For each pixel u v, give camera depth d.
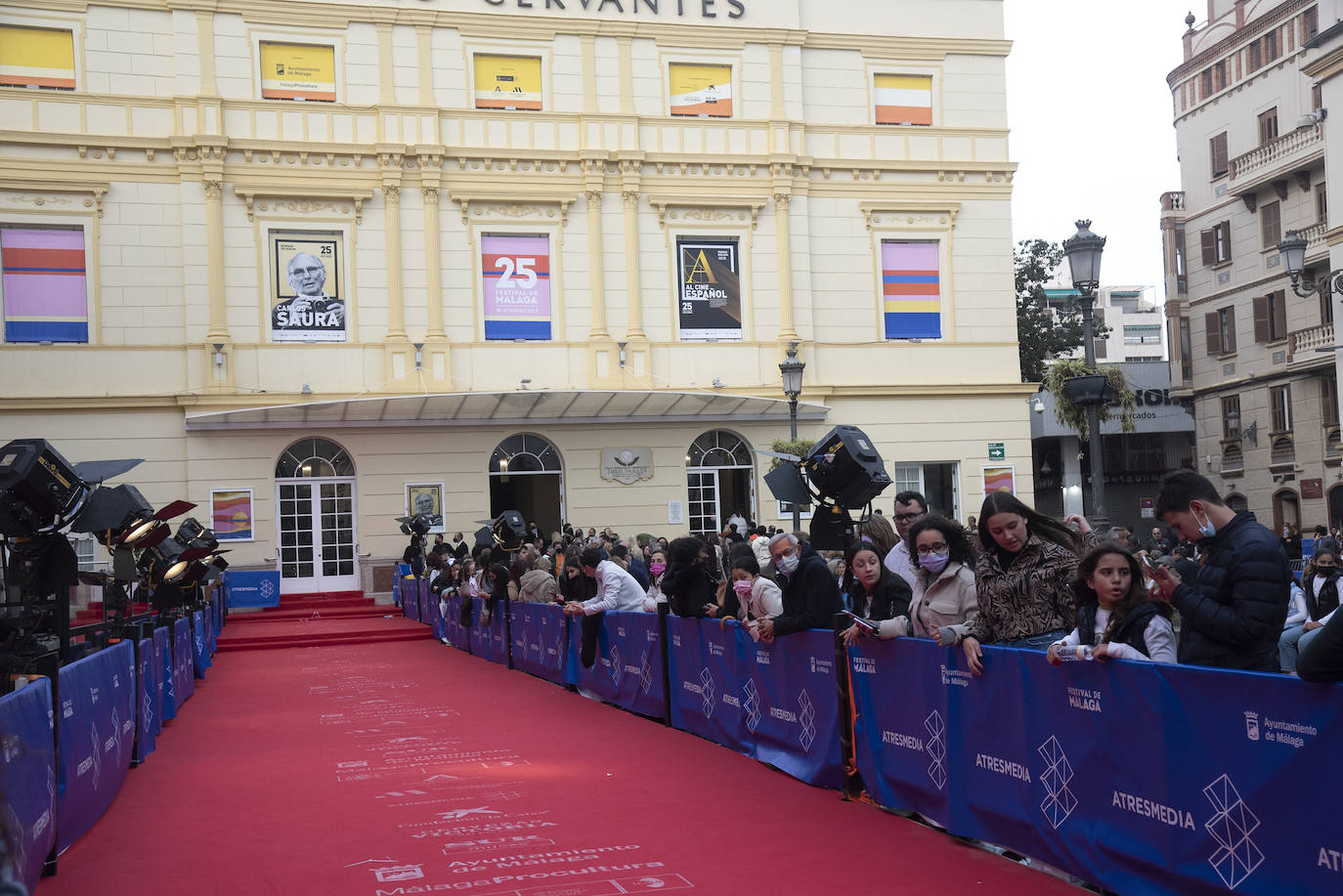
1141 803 5.18
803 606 8.22
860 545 7.70
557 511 28.56
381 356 26.42
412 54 26.92
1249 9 36.72
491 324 27.16
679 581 10.54
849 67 29.47
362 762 9.59
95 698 7.82
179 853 6.87
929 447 29.22
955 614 6.97
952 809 6.54
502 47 27.41
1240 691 4.66
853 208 29.25
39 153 24.75
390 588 26.52
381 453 26.69
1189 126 39.72
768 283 28.59
